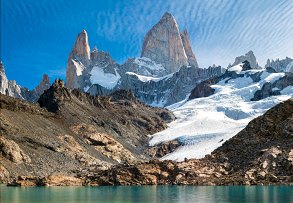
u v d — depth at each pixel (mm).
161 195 100625
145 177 143250
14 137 183375
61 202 84875
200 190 115688
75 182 140875
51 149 190875
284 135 165625
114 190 116625
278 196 96188
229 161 159250
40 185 135750
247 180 139000
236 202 84562
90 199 91062
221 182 139250
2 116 197500
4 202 83750
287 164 144125
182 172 147375
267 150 155125
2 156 162375
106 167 175000
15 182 136625
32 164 167500
